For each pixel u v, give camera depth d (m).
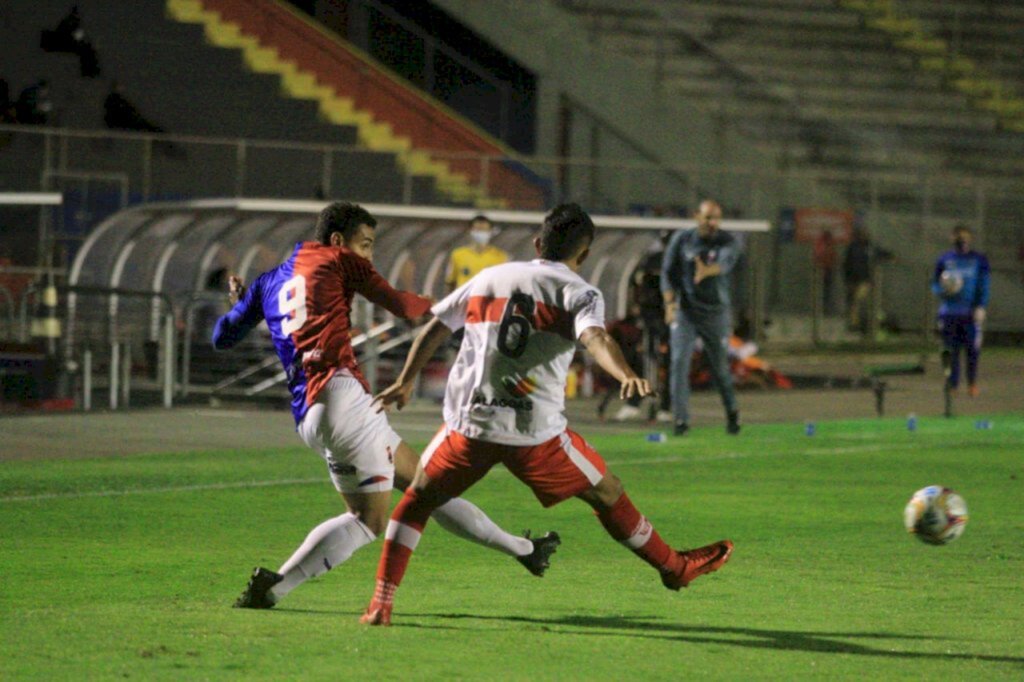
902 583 22.94
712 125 95.38
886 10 111.25
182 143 76.44
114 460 38.44
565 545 26.14
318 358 19.92
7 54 81.19
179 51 87.69
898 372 56.09
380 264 60.69
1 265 66.31
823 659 17.92
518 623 19.70
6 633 18.69
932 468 38.66
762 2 107.88
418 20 99.19
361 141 89.19
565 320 18.58
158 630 18.92
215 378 58.56
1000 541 27.08
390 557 19.33
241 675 16.70
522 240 62.00
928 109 104.56
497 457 18.95
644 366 54.19
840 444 44.41
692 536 27.52
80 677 16.52
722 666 17.50
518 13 96.81
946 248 93.19
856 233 83.38
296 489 33.28
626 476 36.47
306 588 22.00
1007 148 102.44
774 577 23.36
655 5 104.94
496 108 95.56
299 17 92.50
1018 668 17.58
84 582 22.33
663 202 88.31
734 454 41.47
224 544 25.95
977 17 112.44
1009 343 91.75
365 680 16.56
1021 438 46.59
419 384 57.78
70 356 57.31
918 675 17.20
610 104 95.56
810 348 77.25
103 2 86.62
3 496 31.61
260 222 60.44
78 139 73.69
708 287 45.28
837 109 102.06
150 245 61.03
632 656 17.92
